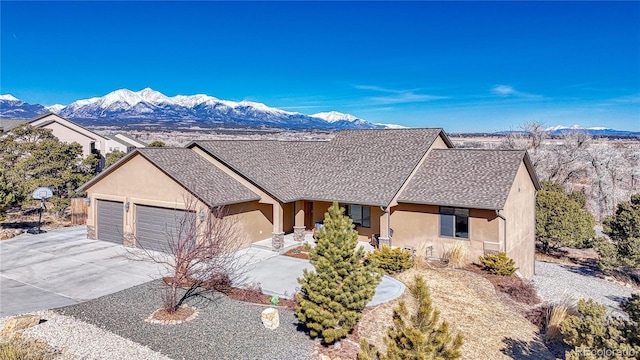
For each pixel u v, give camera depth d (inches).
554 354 470.6
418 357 295.0
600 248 1007.0
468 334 499.8
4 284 624.7
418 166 910.4
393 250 709.9
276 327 478.3
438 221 805.9
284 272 695.1
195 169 868.6
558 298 727.1
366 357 329.4
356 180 898.1
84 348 415.2
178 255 513.3
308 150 1105.4
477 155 904.9
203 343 435.8
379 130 1096.2
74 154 1290.6
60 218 1179.9
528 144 1996.8
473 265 757.3
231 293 585.0
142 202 847.1
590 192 1807.3
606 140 2191.2
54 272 686.5
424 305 319.6
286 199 839.1
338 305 409.1
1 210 937.5
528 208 951.6
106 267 716.0
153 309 522.9
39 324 467.8
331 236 422.3
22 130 1298.0
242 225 842.2
